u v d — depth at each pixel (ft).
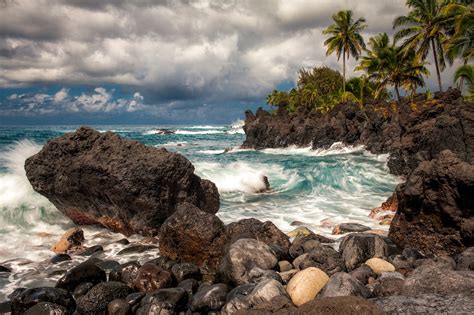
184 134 318.45
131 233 37.24
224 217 42.37
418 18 134.82
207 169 61.57
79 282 23.65
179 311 21.08
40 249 32.37
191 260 28.48
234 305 19.04
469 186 26.20
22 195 41.88
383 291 18.67
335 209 46.57
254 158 113.60
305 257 25.67
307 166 78.59
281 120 183.93
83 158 37.81
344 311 14.97
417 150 78.89
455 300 15.97
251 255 24.03
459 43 102.89
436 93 119.03
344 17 178.19
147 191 35.96
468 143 62.13
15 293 23.45
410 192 29.40
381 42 168.55
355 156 121.39
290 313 15.92
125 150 37.96
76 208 39.34
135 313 20.77
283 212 44.93
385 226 37.60
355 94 209.56
